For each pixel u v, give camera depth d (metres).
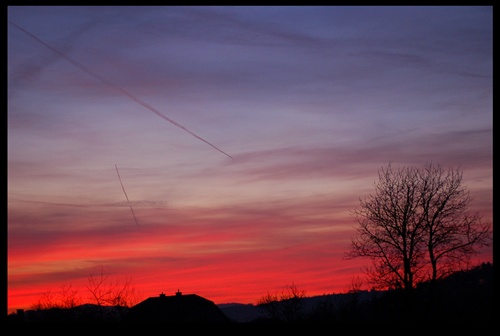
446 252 32.62
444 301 29.33
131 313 27.62
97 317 25.91
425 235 33.28
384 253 33.59
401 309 30.30
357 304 28.69
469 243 32.66
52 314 24.33
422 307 29.55
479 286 28.28
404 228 33.34
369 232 34.38
